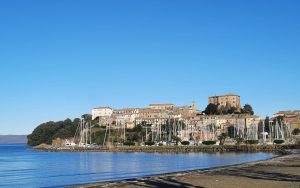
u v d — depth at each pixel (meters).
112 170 98.31
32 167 116.56
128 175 82.31
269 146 192.62
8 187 64.19
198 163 117.62
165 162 126.69
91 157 179.12
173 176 60.91
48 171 99.25
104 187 48.50
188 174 64.44
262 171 66.81
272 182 49.34
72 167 113.25
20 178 80.75
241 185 46.94
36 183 69.94
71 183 68.06
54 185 65.44
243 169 72.38
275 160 97.88
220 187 45.78
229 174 62.59
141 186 48.75
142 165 115.00
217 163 115.38
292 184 46.78
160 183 51.38
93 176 82.00
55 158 177.38
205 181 52.50
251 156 150.62
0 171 100.94
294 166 77.38
